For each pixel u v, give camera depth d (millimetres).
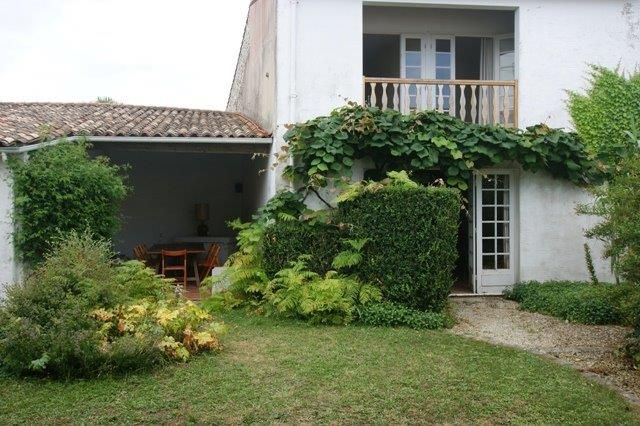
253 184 13586
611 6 11070
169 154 14914
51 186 8742
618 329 8273
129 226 14625
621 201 6645
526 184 10820
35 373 5777
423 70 12102
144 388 5449
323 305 8273
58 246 8242
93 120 11508
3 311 6156
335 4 10633
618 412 5012
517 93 10891
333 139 9914
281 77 10547
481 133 10172
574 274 10867
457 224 8891
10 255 8797
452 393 5395
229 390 5402
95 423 4676
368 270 8812
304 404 5070
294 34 10523
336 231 9367
